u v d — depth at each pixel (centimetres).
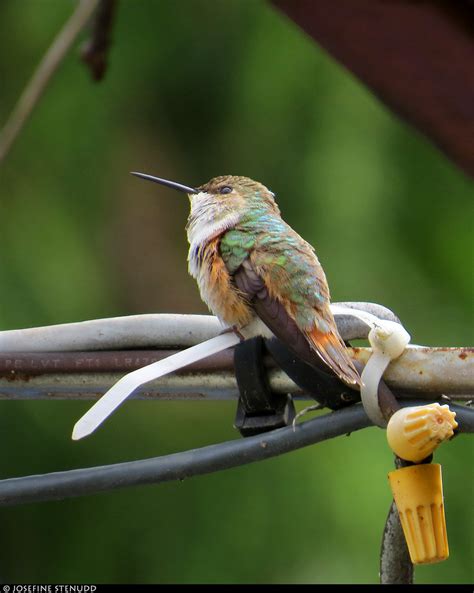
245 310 662
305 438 491
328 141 1289
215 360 518
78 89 1380
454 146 439
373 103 1288
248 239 687
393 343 478
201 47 1397
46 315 1270
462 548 1156
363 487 1150
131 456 1241
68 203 1351
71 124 1370
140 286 1362
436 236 1276
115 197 1374
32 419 1252
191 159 1398
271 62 1346
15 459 1241
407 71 427
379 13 418
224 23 1397
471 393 477
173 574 1202
